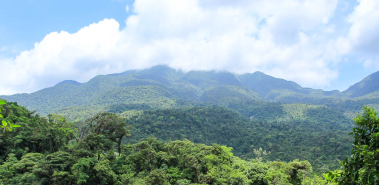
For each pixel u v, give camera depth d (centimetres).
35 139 4022
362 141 586
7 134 3850
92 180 3194
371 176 507
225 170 4456
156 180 3384
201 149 5369
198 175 3959
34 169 2855
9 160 3434
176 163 4388
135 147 4634
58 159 3105
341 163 609
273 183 4088
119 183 3391
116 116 4409
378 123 562
